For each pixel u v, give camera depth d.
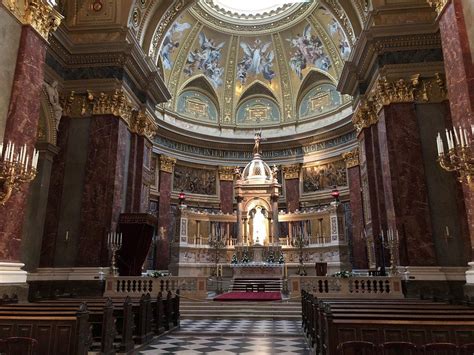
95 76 13.07
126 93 13.61
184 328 9.09
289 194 23.47
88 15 13.45
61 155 12.52
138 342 6.95
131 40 13.56
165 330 8.53
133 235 12.39
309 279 11.91
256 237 20.50
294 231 20.75
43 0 8.29
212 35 24.08
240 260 19.39
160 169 22.08
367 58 13.42
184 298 12.05
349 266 18.11
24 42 7.85
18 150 7.47
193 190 23.55
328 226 19.38
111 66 13.09
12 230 7.45
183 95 24.61
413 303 7.21
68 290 11.32
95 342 6.45
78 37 13.27
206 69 24.98
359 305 6.71
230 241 20.58
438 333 4.41
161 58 22.41
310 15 22.31
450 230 10.95
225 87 25.69
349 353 3.86
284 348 6.82
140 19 14.91
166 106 23.33
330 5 16.27
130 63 13.62
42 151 12.03
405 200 11.22
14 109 7.47
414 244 10.90
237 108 26.02
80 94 13.01
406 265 10.84
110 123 12.68
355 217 20.25
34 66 8.10
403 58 12.27
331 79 23.39
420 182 11.28
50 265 11.66
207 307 11.34
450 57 7.83
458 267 10.62
